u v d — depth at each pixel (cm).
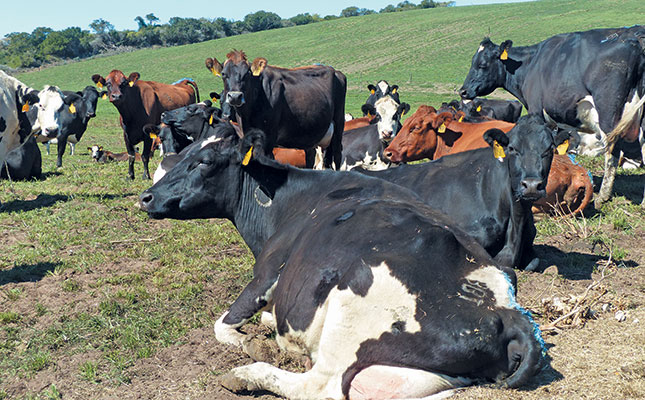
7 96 1047
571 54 1000
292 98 1075
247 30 14912
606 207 926
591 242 776
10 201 1073
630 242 777
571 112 1011
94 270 730
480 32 7869
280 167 552
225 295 648
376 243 411
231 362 495
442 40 7725
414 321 379
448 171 673
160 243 833
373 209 445
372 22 9838
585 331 494
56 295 652
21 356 523
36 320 592
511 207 610
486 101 1823
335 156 1257
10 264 746
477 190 642
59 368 505
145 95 1561
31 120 1228
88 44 13425
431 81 5538
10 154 1309
